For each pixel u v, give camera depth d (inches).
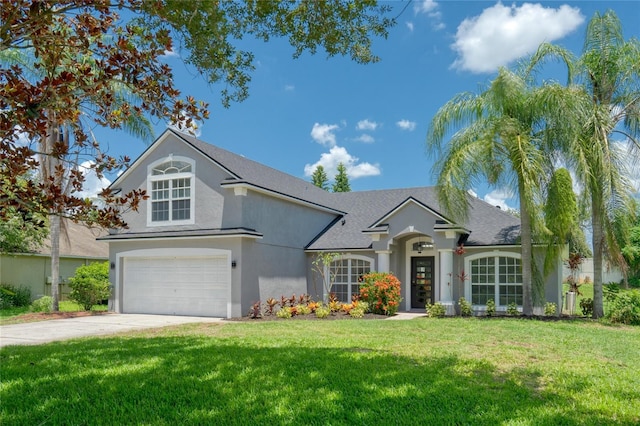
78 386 297.9
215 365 349.1
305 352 398.3
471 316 750.5
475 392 284.5
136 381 307.9
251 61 320.2
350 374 323.0
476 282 813.9
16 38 229.0
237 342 460.4
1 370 339.0
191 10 242.4
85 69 235.6
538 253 757.3
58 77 213.6
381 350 416.2
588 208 722.2
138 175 861.2
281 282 856.3
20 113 205.5
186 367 343.3
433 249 883.4
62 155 235.5
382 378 313.1
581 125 688.4
